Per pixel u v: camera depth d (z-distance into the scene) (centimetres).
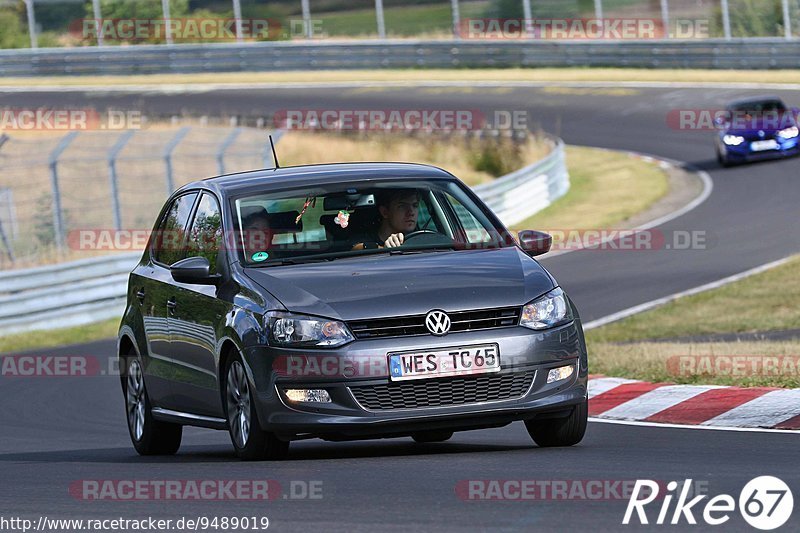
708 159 11425
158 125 13225
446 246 2773
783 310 5503
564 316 2580
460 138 12375
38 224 9831
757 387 3453
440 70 16525
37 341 6419
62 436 3812
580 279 6950
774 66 15112
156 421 3152
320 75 16688
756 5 16050
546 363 2514
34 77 17175
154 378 3092
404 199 2828
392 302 2483
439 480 2234
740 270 6700
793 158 10769
